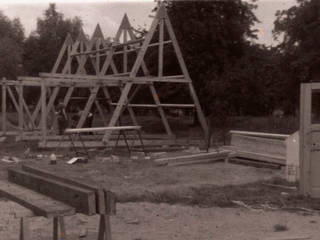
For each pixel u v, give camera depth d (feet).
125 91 62.75
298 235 21.63
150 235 21.93
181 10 99.81
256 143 47.47
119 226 23.58
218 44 101.40
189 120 133.28
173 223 24.21
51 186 16.80
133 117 75.25
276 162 44.86
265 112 119.03
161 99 101.91
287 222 24.45
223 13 104.47
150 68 99.40
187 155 51.60
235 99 97.04
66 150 58.80
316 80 93.09
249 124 101.71
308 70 92.94
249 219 25.11
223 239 21.15
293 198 30.04
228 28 102.58
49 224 23.35
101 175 39.65
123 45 70.64
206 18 100.99
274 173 41.16
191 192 31.91
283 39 98.68
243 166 45.98
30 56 208.03
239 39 104.88
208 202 28.91
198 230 22.86
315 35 91.91
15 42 193.36
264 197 30.40
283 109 115.85
